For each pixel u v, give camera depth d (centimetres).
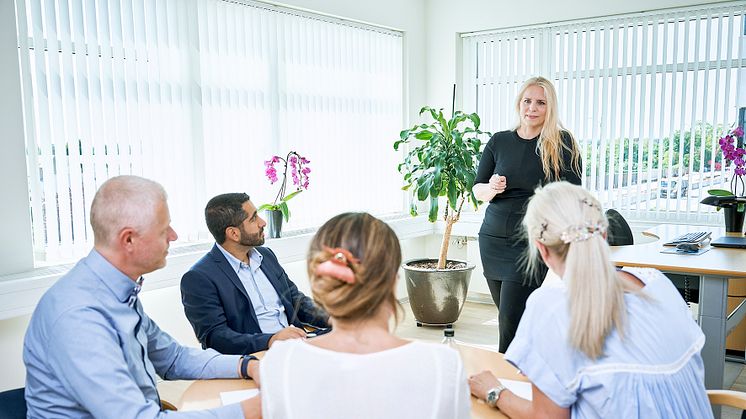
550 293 133
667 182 472
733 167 447
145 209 153
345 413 98
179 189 372
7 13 285
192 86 376
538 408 130
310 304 266
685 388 127
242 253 254
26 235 299
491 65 548
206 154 387
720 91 448
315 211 472
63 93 316
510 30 532
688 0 446
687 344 132
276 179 409
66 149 318
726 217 362
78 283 151
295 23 445
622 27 479
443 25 560
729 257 292
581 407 127
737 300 382
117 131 339
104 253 155
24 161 296
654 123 473
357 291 103
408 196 566
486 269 310
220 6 390
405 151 559
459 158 443
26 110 302
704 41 450
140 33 346
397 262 108
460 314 512
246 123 412
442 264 464
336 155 489
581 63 500
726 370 374
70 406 149
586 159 505
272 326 254
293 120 448
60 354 142
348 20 491
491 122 553
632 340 124
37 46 303
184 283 237
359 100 508
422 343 108
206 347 234
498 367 175
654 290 135
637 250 317
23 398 159
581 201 130
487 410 146
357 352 104
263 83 423
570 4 493
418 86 568
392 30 538
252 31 413
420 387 100
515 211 297
